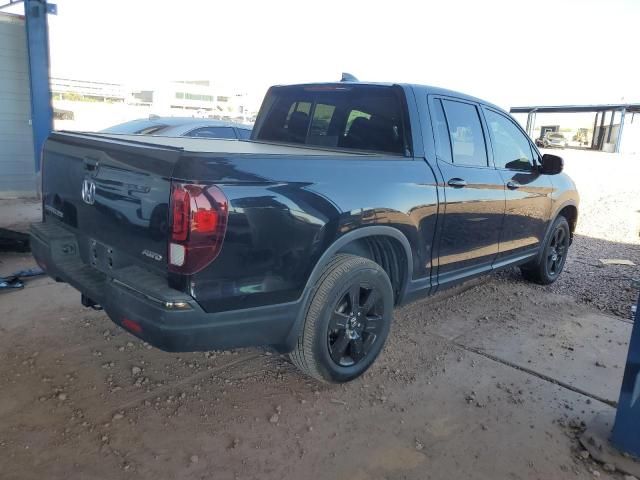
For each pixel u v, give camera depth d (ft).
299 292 9.73
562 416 10.79
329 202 9.93
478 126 14.38
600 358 13.44
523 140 16.67
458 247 13.55
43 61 31.58
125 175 9.21
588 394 11.66
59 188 11.53
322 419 10.31
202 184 8.20
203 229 8.19
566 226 19.48
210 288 8.48
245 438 9.62
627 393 9.34
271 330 9.59
